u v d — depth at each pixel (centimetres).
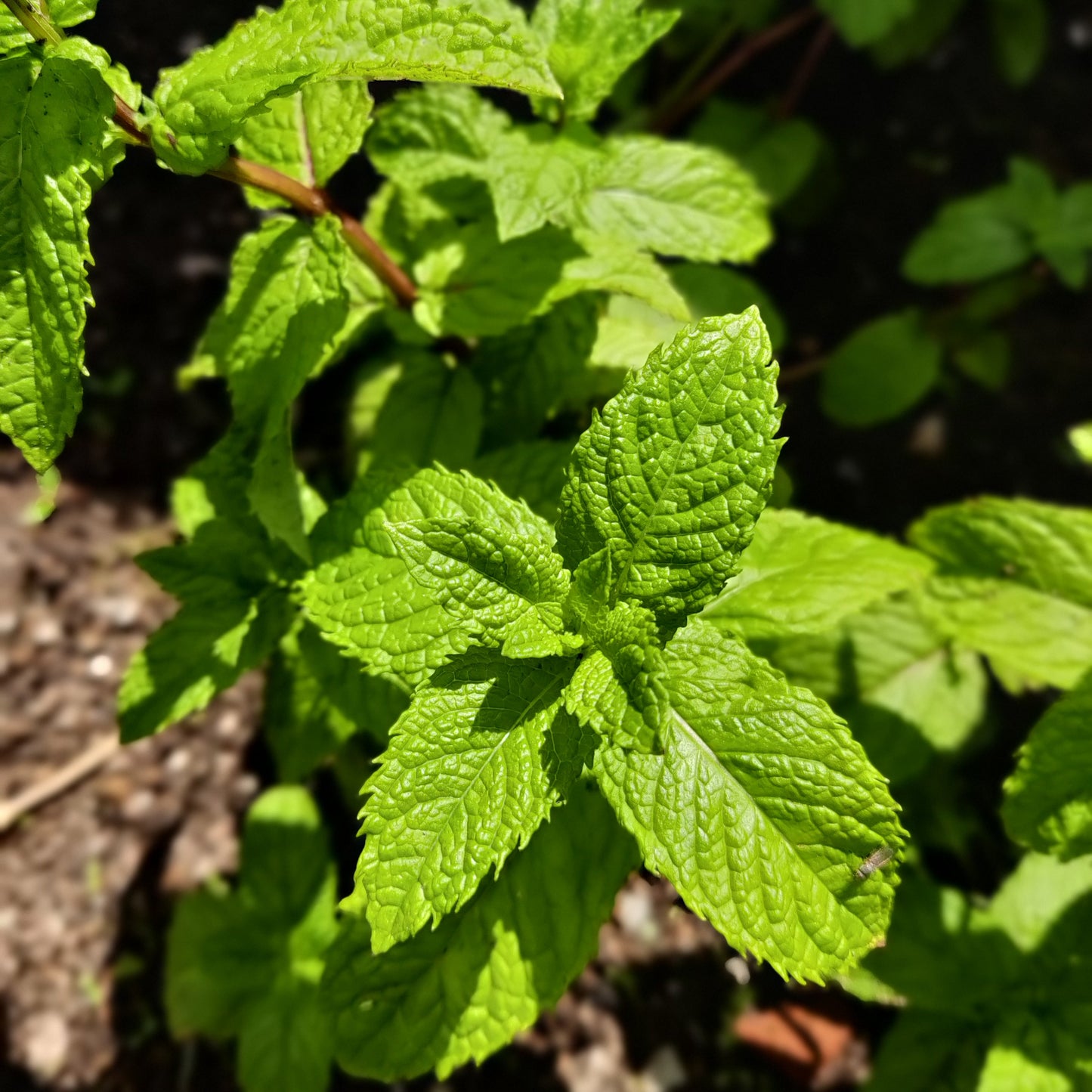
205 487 21
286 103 19
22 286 15
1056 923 24
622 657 16
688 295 30
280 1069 29
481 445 25
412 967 19
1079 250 35
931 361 38
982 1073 24
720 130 41
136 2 33
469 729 16
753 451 15
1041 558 23
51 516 37
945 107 47
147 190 39
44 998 33
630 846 19
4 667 36
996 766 36
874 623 26
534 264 22
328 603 18
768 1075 33
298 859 31
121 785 35
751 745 16
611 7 20
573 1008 33
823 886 16
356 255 21
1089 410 44
